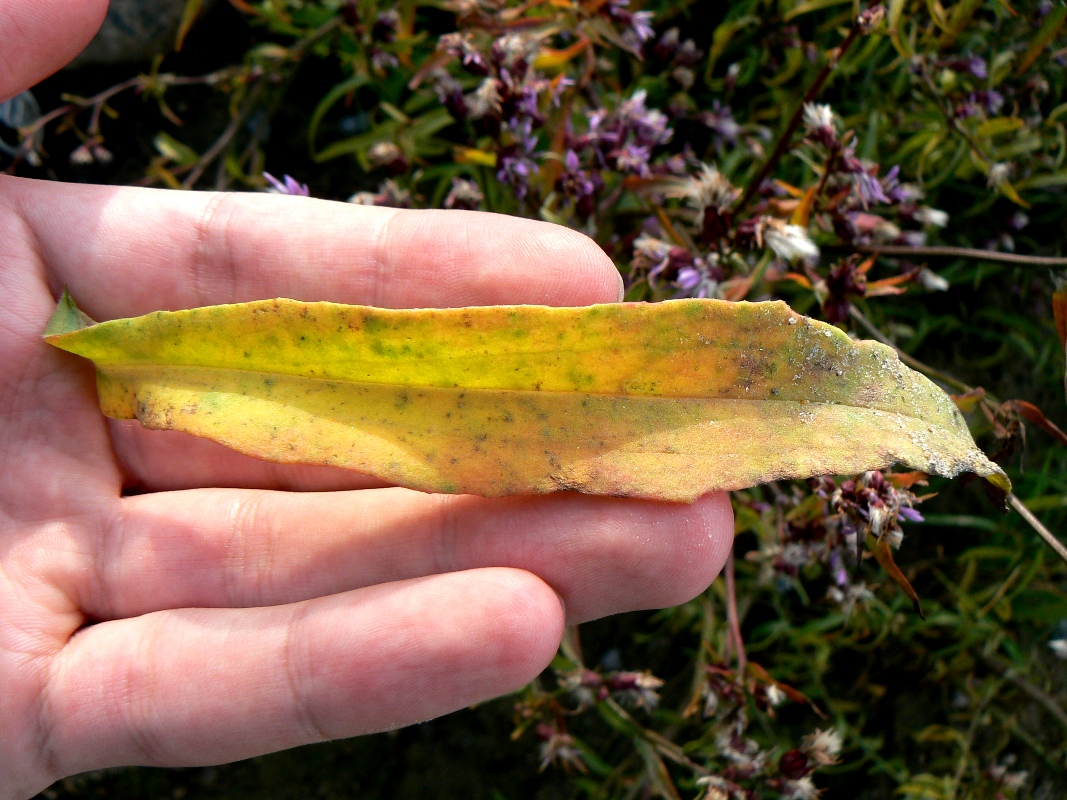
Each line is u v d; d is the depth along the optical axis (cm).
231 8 15
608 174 13
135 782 15
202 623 9
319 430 9
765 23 14
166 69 16
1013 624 15
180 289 11
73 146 16
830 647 14
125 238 11
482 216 11
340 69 16
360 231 11
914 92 14
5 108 14
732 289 11
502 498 9
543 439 9
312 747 16
